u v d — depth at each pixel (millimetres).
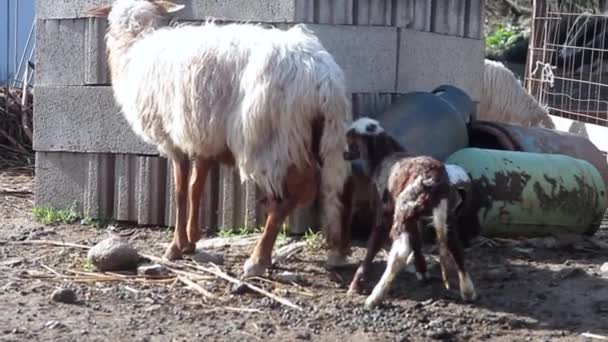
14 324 5793
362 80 8312
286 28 8031
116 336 5609
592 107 15266
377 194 6441
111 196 8953
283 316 6066
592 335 5762
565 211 8008
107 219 8961
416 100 8055
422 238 7715
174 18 8398
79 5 8789
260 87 6438
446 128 7984
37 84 9070
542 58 13578
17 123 12766
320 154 6586
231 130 6629
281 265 7242
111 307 6215
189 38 6906
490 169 7770
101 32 8734
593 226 8289
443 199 5992
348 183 7012
